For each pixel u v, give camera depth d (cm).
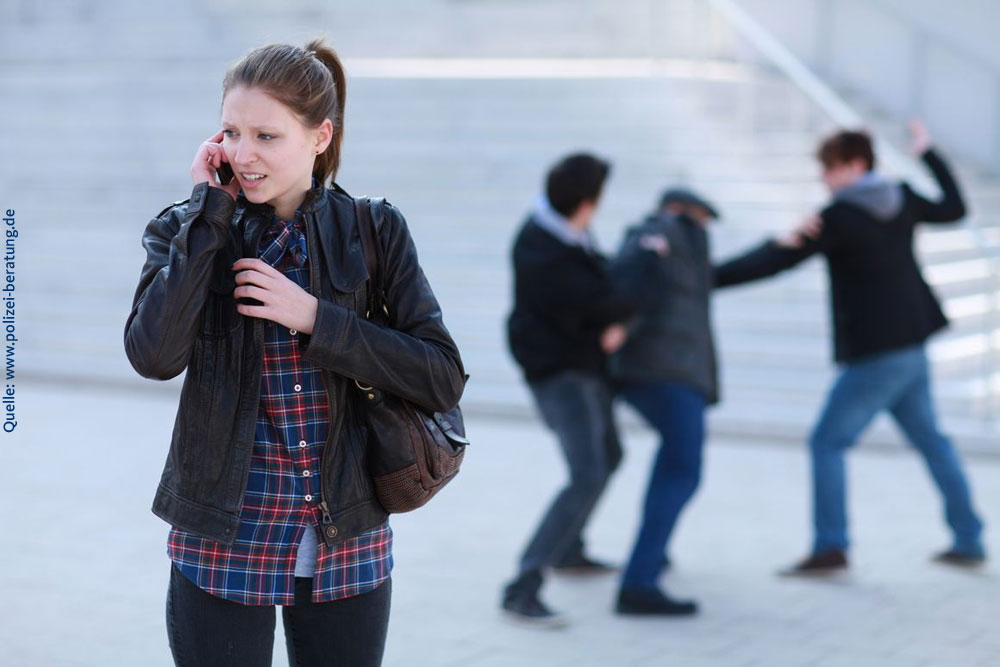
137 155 1350
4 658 472
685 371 548
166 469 255
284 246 255
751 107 1258
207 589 251
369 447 260
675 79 1275
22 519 683
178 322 238
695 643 506
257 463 252
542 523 533
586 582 595
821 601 562
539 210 546
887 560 623
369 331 248
